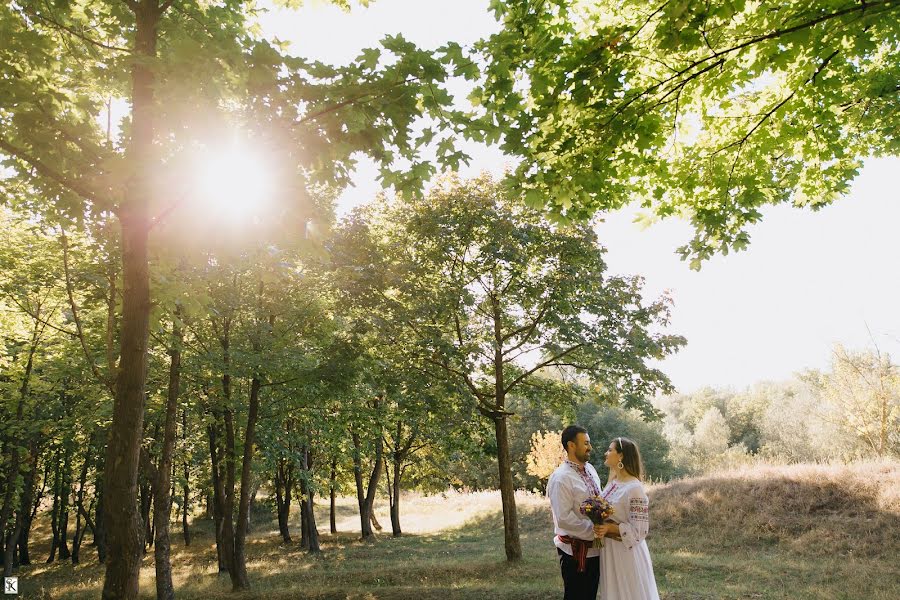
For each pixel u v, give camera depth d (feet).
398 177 15.08
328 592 33.19
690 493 55.98
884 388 81.97
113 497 15.31
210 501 97.81
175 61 12.25
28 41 15.97
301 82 13.38
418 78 13.44
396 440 85.25
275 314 44.42
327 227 15.76
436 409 42.68
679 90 14.83
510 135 14.71
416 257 47.47
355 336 43.98
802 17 12.62
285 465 78.18
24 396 51.65
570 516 15.30
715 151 18.74
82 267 34.68
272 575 51.26
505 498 44.65
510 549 43.39
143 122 15.69
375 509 130.11
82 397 55.11
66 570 73.82
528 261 43.96
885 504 41.14
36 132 16.06
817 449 121.29
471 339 48.16
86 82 20.20
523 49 13.84
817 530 41.01
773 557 37.68
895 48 17.87
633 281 44.09
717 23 13.92
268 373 42.73
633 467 15.31
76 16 19.26
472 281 46.16
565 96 14.30
